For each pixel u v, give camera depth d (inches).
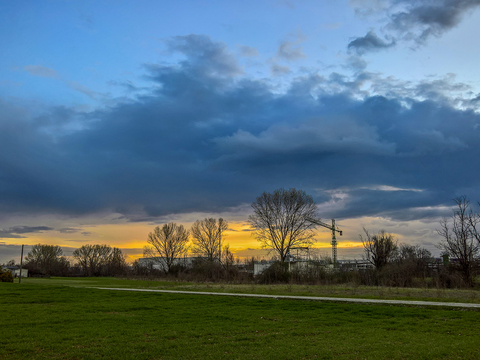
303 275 2233.0
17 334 600.4
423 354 522.3
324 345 572.7
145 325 705.0
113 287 1708.9
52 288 1433.3
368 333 668.7
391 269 1959.9
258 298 1144.2
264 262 3051.2
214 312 873.5
